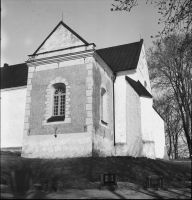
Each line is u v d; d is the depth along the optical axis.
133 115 20.28
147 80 27.52
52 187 10.36
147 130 19.88
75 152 16.12
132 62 23.06
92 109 16.64
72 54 17.86
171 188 11.41
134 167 14.38
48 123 17.19
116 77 21.91
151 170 14.11
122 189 11.09
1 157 15.07
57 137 16.75
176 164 16.05
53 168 13.30
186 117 25.12
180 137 39.62
